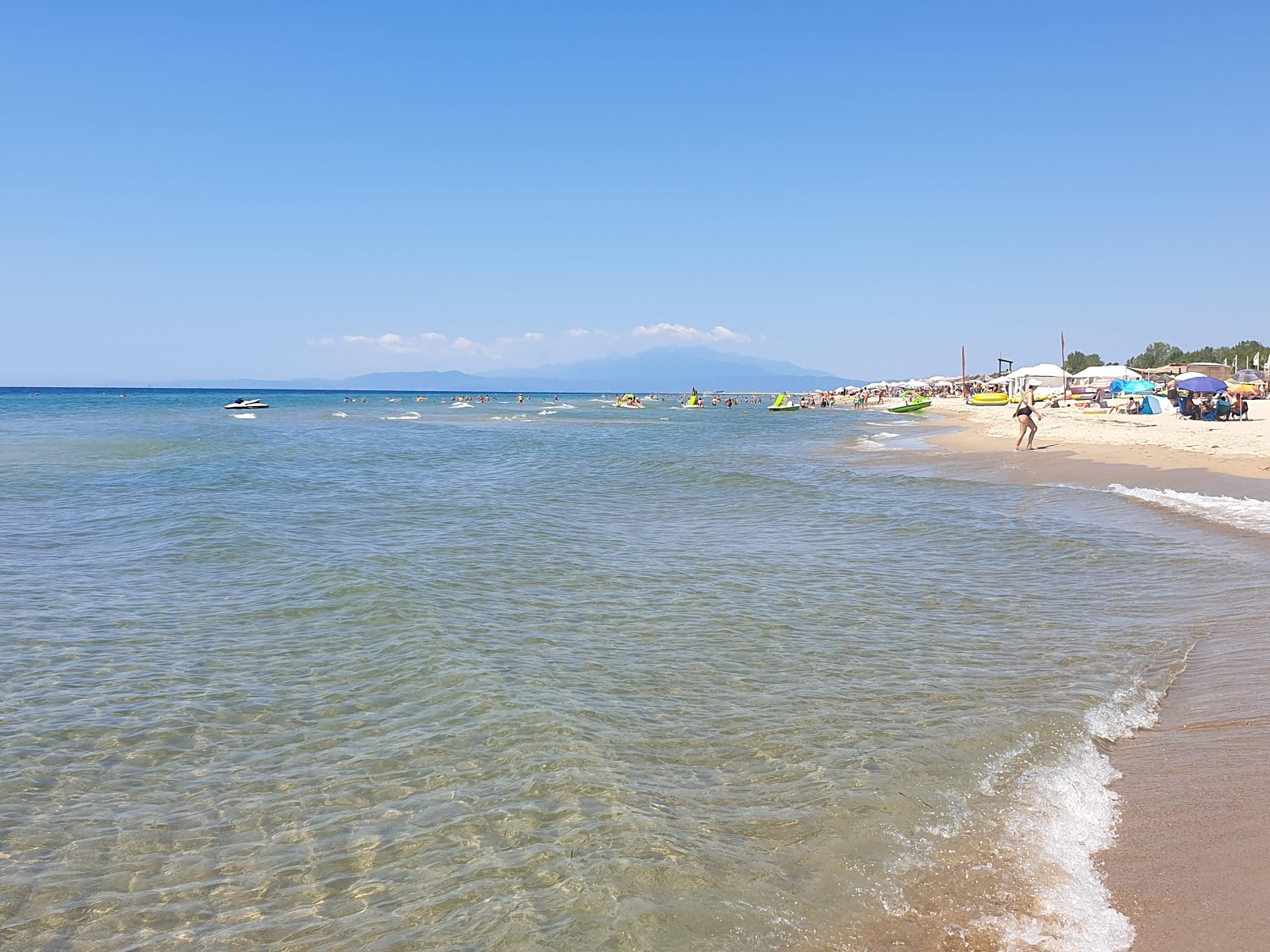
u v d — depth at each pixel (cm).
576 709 723
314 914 458
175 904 470
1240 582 1092
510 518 1741
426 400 16712
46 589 1141
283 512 1778
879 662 841
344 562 1270
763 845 505
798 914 437
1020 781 575
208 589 1137
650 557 1365
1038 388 8275
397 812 561
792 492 2156
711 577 1223
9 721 711
